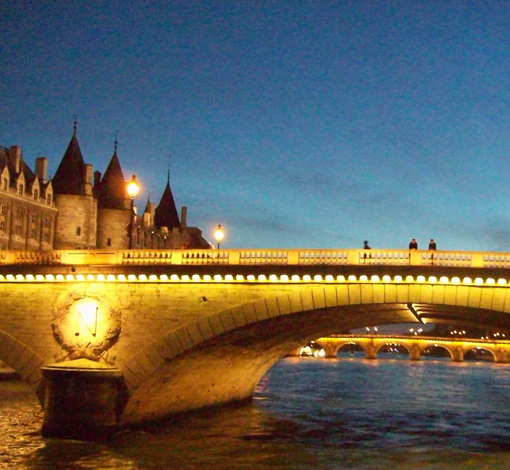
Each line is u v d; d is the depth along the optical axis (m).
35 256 42.06
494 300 34.84
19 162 95.81
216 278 38.16
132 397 38.72
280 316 37.69
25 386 68.94
